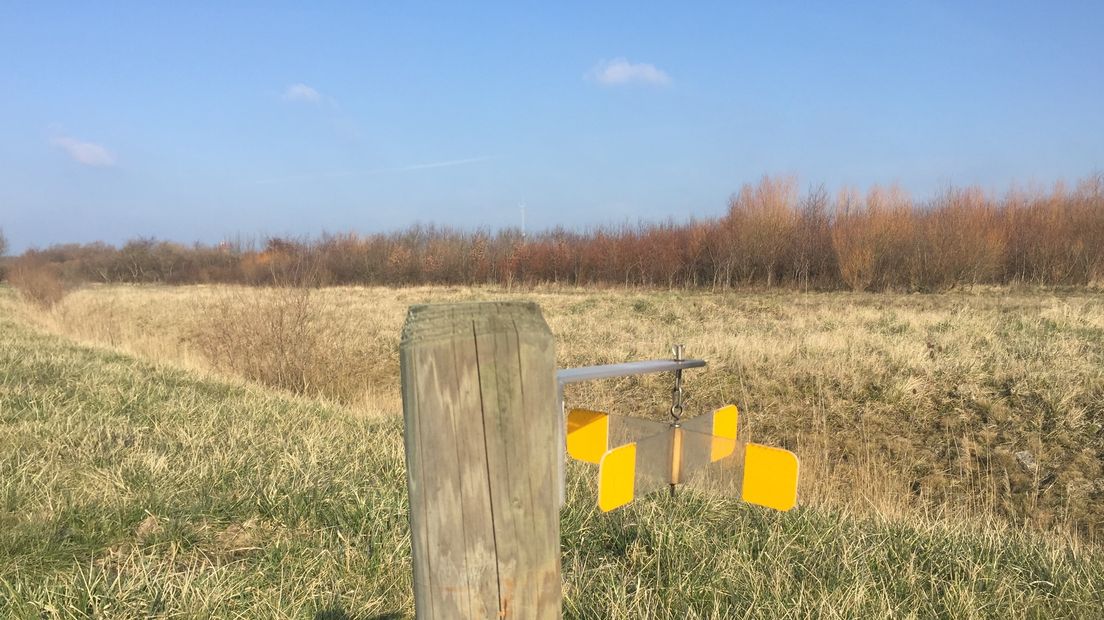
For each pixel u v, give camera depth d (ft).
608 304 73.56
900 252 86.94
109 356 37.81
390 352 48.26
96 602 9.98
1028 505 25.41
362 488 14.89
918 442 30.04
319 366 39.83
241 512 13.99
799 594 10.68
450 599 4.62
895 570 11.79
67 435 18.48
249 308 40.91
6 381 26.63
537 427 4.79
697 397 36.86
